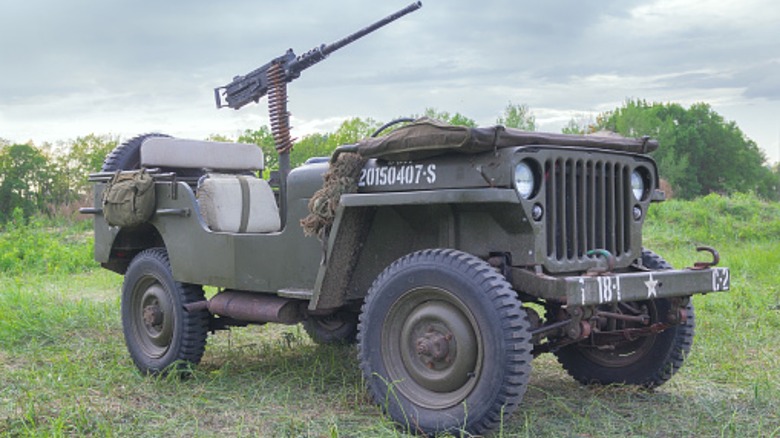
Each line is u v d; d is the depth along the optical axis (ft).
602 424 12.85
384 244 14.16
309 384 15.60
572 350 15.71
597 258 13.28
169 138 18.26
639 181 14.33
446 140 12.17
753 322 21.13
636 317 13.97
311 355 18.44
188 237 16.48
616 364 15.28
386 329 12.81
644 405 14.06
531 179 12.40
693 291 13.24
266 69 17.99
